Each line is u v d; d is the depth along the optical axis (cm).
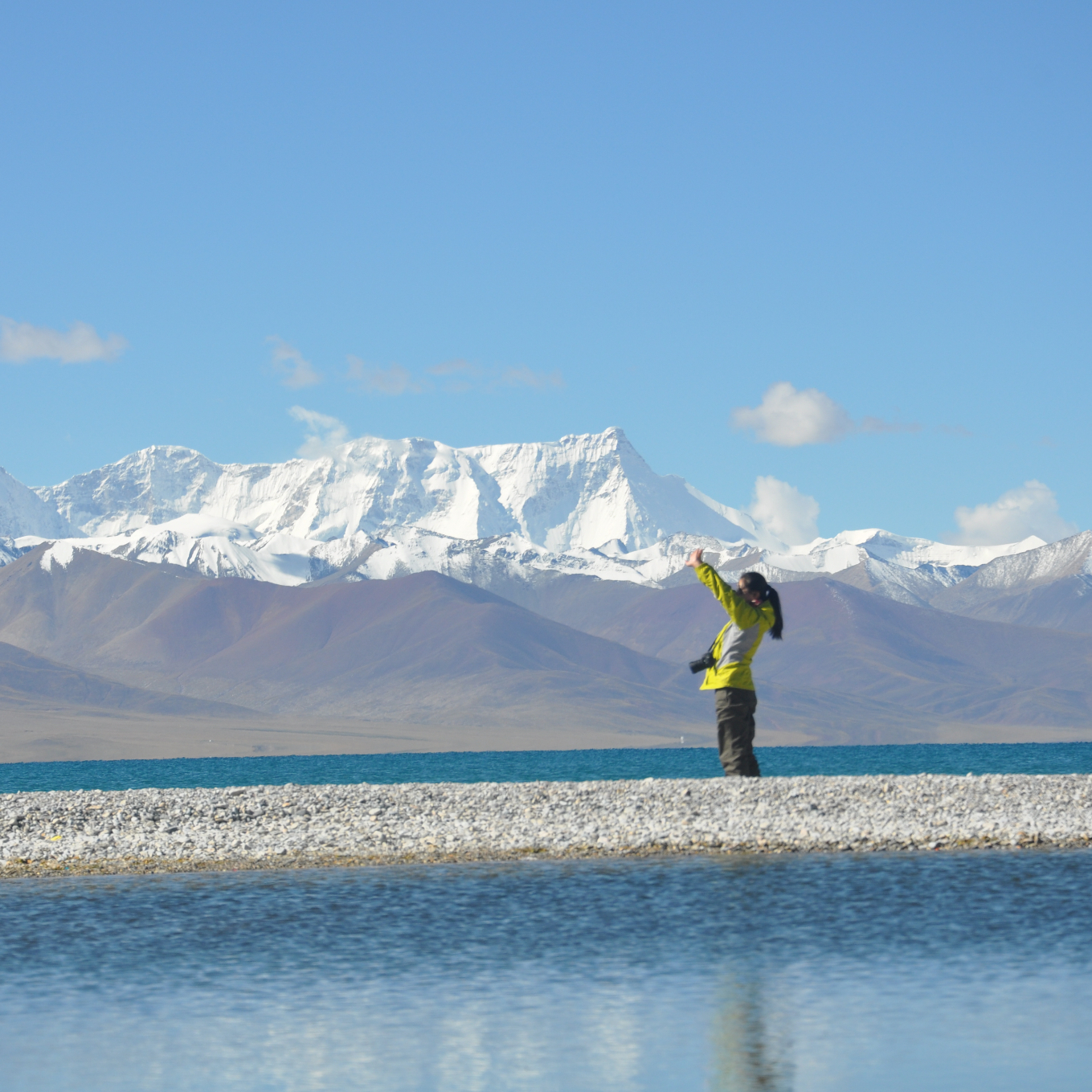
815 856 3528
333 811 4572
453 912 2789
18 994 2164
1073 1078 1730
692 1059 1817
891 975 2211
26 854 3759
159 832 4184
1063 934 2495
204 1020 2016
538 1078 1752
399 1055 1845
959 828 3941
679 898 2908
